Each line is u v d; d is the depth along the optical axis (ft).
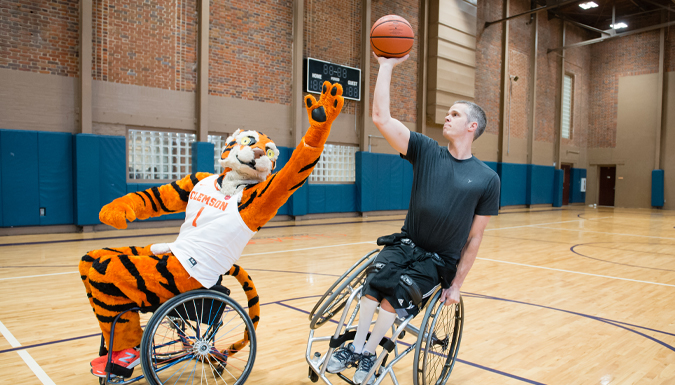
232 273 8.50
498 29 55.83
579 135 70.90
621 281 18.57
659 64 64.49
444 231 7.46
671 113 64.08
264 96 37.04
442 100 47.80
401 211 47.62
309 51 39.47
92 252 7.54
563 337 11.62
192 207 7.84
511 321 12.90
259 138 8.03
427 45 47.55
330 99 6.91
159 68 31.65
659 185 64.28
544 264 22.07
